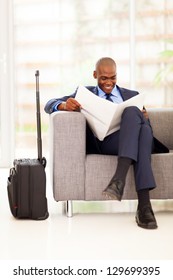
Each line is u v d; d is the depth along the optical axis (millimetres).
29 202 2475
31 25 4664
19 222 2451
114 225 2391
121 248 1983
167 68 4648
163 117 3082
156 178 2547
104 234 2211
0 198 3129
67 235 2195
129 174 2520
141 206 2354
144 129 2371
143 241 2090
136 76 4633
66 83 4695
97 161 2514
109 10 4605
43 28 4672
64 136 2490
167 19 4609
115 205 2957
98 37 4637
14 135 4582
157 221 2477
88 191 2514
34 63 4691
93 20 4629
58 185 2502
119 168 2273
